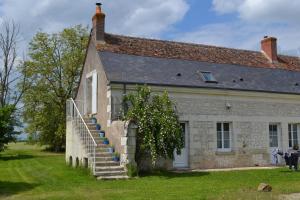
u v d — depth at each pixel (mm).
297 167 16641
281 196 9914
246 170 16172
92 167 13992
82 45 31156
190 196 9906
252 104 18625
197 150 16953
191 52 19891
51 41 31062
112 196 10078
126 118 14602
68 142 17797
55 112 30359
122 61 16984
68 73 30891
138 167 14750
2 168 17391
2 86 31281
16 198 10000
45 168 16500
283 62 22781
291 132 19938
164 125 14312
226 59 20562
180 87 16719
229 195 9930
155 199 9562
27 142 31047
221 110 17734
